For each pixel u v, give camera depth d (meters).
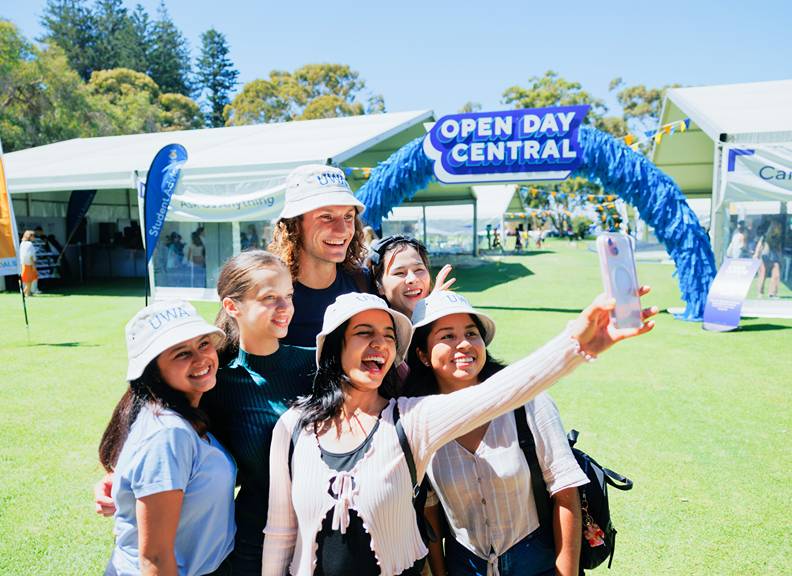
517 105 47.78
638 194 10.23
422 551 1.80
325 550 1.68
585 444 4.54
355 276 2.58
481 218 31.58
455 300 2.01
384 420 1.75
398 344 1.95
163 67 56.16
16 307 12.48
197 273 13.27
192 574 1.72
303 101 54.47
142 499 1.61
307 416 1.80
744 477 3.95
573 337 1.52
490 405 1.60
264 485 1.94
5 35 27.67
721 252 10.50
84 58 53.41
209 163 12.45
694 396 5.73
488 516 1.92
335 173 2.39
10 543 3.24
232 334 2.10
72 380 6.51
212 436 1.88
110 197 21.33
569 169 10.65
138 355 1.75
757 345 7.92
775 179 9.85
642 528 3.34
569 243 40.56
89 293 15.17
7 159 19.64
